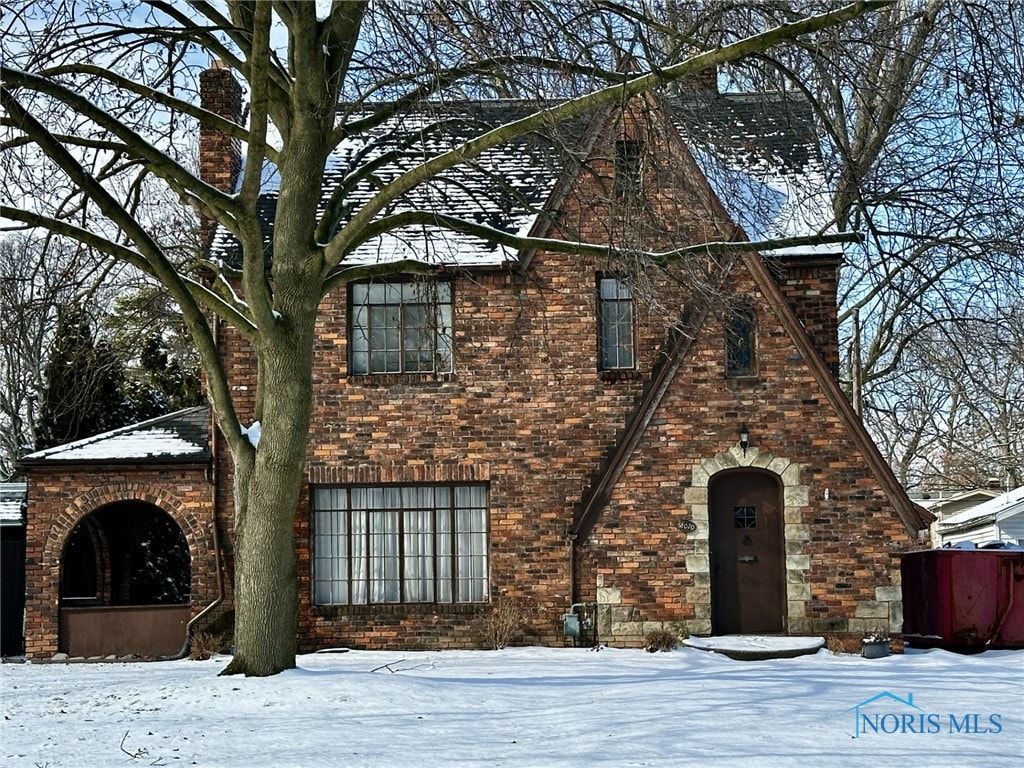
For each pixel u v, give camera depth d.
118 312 31.75
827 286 23.20
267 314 16.92
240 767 11.53
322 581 23.22
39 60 15.80
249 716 14.26
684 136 21.05
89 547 29.86
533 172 25.11
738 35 15.98
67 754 12.38
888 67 20.62
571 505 23.09
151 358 33.41
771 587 22.39
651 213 17.22
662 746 12.30
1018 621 22.69
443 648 22.83
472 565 23.27
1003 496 32.72
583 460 23.19
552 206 23.19
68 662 22.89
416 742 12.62
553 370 23.30
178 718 14.22
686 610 22.12
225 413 17.47
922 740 12.81
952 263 18.25
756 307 22.56
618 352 23.58
